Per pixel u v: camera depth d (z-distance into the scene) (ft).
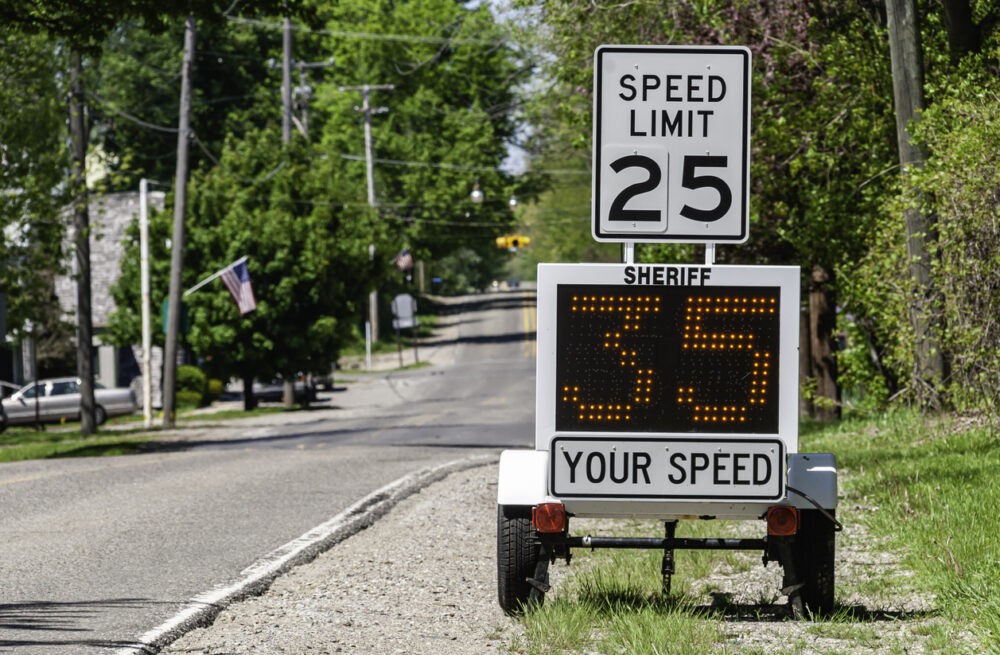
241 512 161.17
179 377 602.85
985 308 164.45
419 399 561.43
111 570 118.01
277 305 518.78
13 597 104.78
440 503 166.91
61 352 590.14
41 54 321.32
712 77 86.69
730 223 86.28
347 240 531.50
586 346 84.28
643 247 263.90
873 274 208.64
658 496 84.38
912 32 181.78
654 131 86.58
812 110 231.09
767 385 83.92
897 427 198.90
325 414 482.28
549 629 85.10
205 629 93.76
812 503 86.43
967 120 164.86
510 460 92.63
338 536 139.44
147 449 318.04
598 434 84.48
